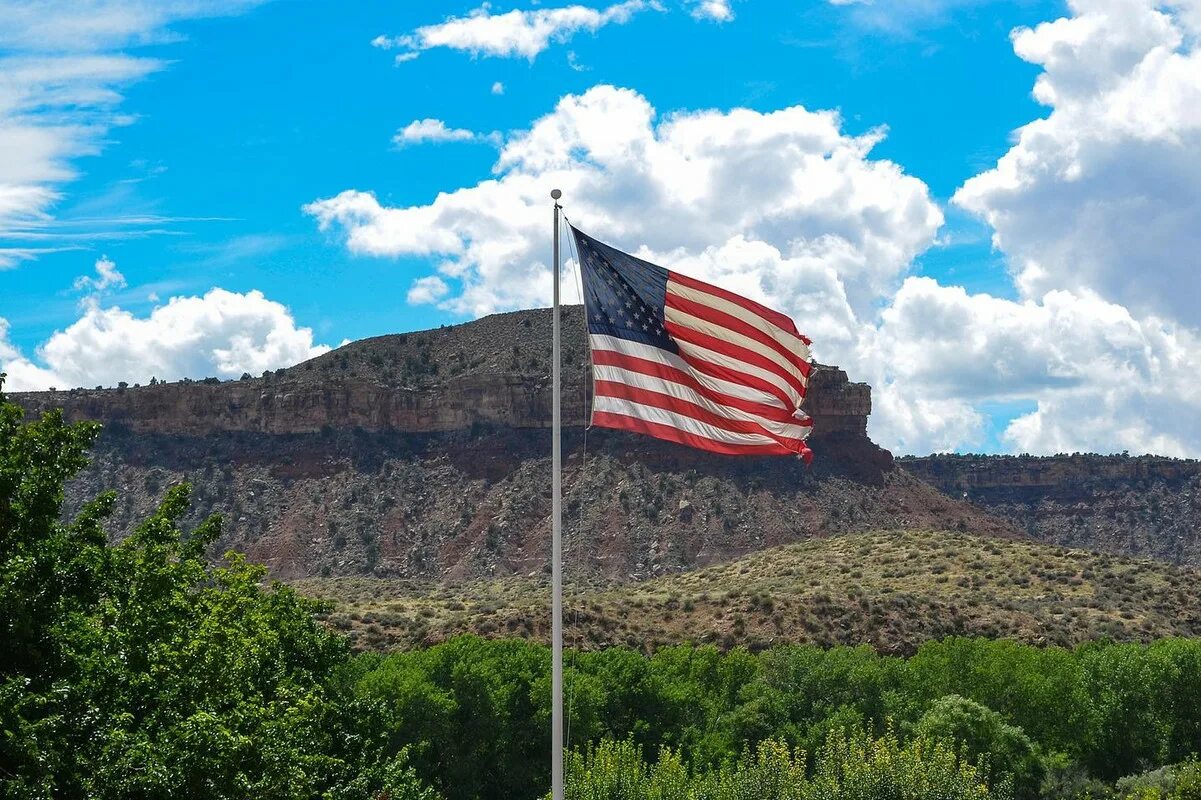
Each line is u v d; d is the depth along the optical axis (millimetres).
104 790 23203
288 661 36531
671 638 104062
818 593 108438
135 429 198375
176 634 28016
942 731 71062
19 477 28062
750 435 27266
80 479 188750
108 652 26453
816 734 74688
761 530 179875
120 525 181000
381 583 157875
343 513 187750
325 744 34031
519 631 103000
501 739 71938
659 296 27359
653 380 26844
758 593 109625
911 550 130375
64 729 24438
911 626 100438
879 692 79375
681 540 177625
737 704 81250
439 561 180250
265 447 197875
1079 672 78625
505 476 194125
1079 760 75812
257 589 37438
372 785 35500
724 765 65312
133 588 28594
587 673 80062
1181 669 75875
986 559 124625
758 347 27688
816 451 199125
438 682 73125
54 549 27828
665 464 192000
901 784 56000
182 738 24031
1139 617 104125
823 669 80625
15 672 25953
